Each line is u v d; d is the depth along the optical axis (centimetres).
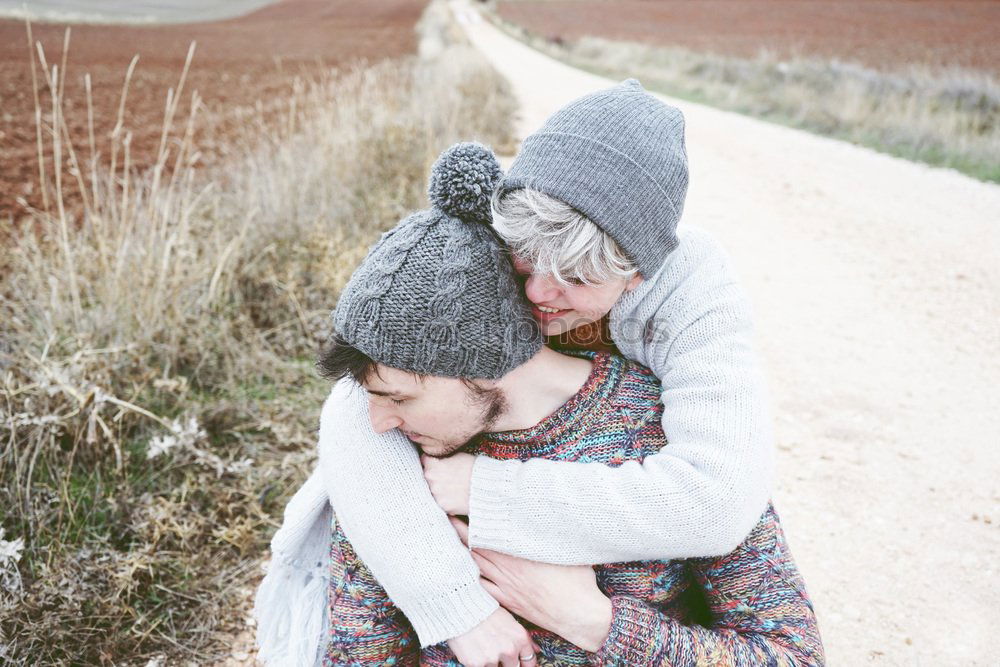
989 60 2117
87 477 280
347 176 624
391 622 118
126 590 234
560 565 107
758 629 111
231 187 592
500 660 108
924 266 628
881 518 316
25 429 275
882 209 799
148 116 1326
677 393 114
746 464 106
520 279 108
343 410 116
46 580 226
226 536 252
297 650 133
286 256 454
